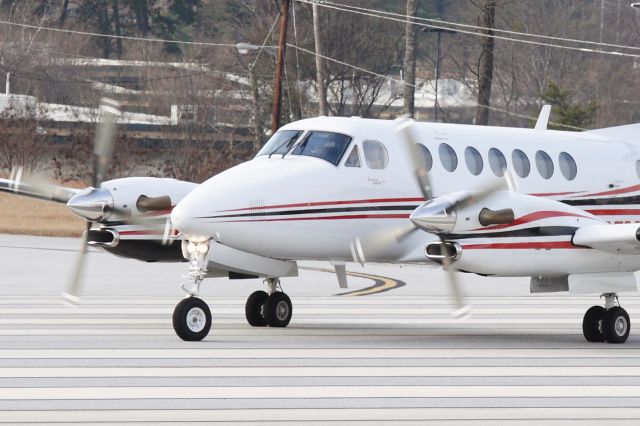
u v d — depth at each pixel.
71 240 104.94
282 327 49.75
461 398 33.19
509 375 37.34
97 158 48.38
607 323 46.47
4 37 191.12
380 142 47.91
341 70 165.00
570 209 45.22
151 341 43.53
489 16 113.25
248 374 36.50
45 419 29.55
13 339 43.53
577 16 194.88
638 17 197.25
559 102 144.50
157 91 159.12
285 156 46.81
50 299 59.44
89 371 36.59
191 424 29.16
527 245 44.00
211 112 154.38
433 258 43.53
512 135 52.47
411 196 47.94
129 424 29.06
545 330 50.72
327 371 37.34
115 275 74.88
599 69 184.12
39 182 49.94
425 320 53.38
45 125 145.12
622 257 45.66
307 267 84.94
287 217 45.00
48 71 188.25
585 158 53.88
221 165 129.75
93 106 159.12
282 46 106.75
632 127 57.12
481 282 75.88
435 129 50.03
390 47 169.25
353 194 46.59
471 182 49.50
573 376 37.41
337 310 57.22
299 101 149.38
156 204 48.31
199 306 43.88
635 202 55.09
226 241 44.34
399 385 35.09
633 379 36.94
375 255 47.06
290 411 30.94
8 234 110.00
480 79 114.06
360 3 168.00
